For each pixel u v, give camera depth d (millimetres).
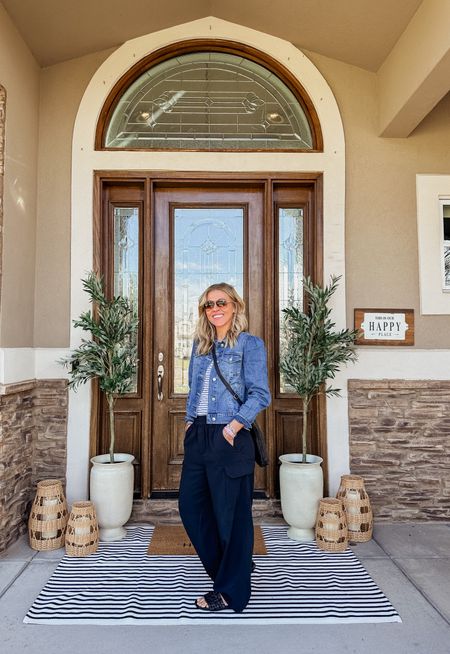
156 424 3395
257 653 1928
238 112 3500
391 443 3270
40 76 3391
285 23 3238
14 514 2930
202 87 3504
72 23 3076
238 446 2184
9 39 2922
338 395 3254
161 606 2238
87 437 3227
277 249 3496
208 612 2188
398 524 3225
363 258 3379
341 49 3328
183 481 2289
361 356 3299
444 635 2039
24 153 3135
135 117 3477
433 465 3266
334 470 3248
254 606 2238
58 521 2854
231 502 2164
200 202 3500
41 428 3230
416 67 2830
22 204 3102
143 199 3467
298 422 3430
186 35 3398
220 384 2246
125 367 3021
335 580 2473
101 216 3406
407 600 2301
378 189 3414
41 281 3316
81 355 3051
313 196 3484
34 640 2000
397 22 2947
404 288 3381
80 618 2141
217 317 2311
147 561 2688
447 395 3295
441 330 3367
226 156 3359
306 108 3479
